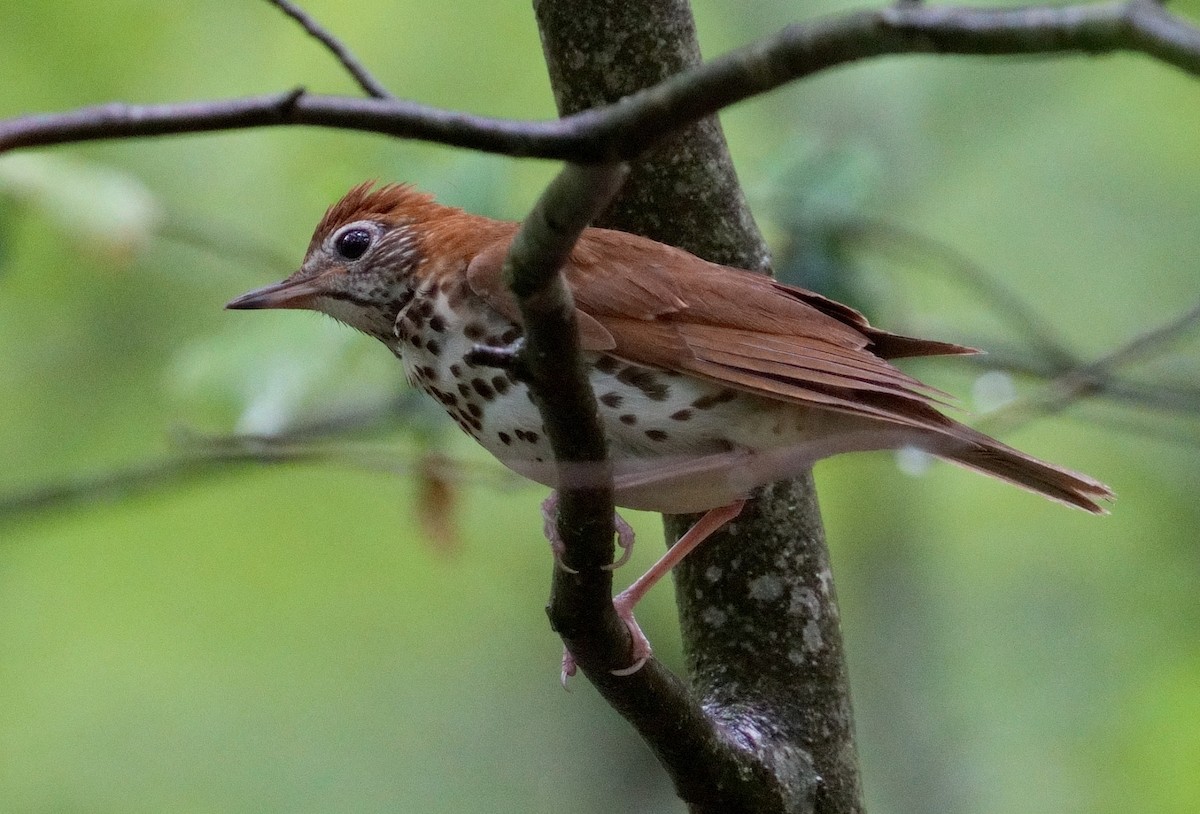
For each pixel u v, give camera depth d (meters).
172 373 10.83
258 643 14.62
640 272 6.45
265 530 14.66
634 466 6.43
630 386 6.35
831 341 6.53
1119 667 14.21
